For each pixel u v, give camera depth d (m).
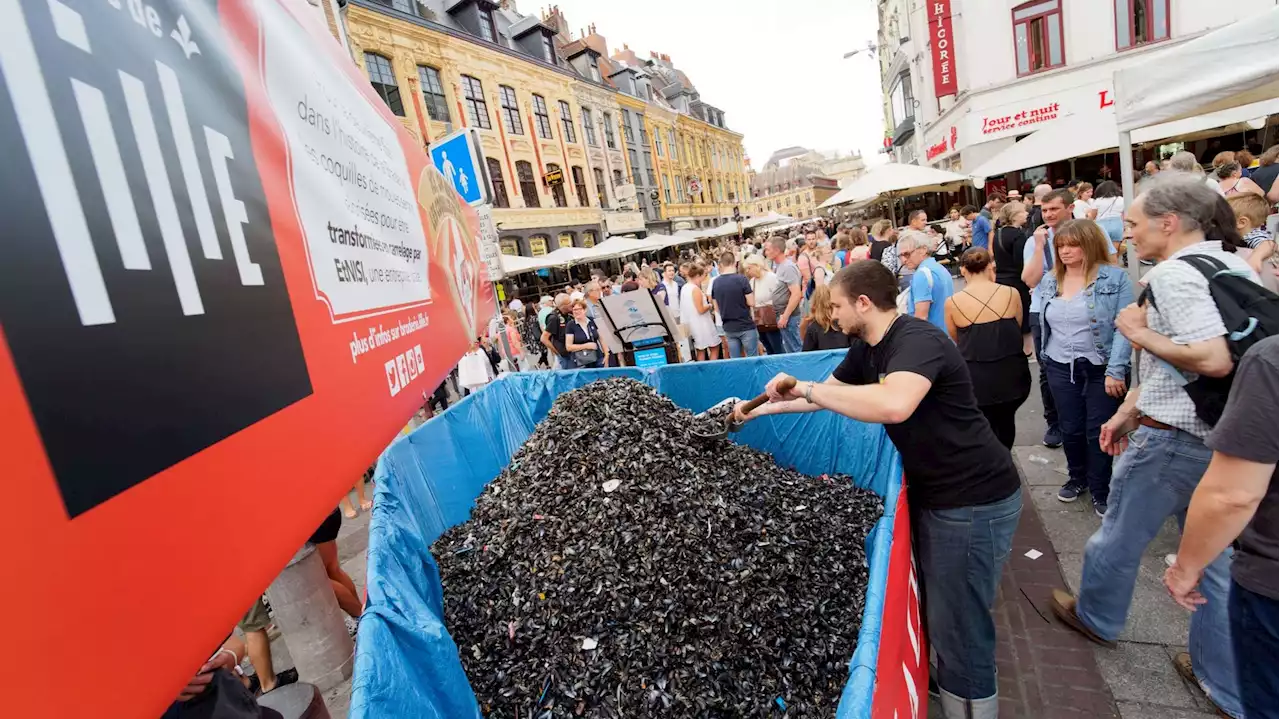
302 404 1.06
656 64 42.22
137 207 0.73
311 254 1.24
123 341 0.67
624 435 2.68
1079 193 7.08
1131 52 12.98
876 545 1.74
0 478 0.51
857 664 1.27
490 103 19.69
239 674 1.81
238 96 1.07
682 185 36.03
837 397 1.92
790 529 2.37
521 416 4.38
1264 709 1.38
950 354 1.84
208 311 0.83
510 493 2.77
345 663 2.83
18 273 0.55
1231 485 1.31
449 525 3.21
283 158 1.21
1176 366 1.77
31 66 0.61
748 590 2.03
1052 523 3.18
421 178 2.65
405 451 3.04
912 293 3.91
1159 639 2.30
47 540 0.54
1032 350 6.09
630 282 9.09
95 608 0.58
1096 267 2.98
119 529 0.62
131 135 0.74
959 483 1.89
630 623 1.96
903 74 23.91
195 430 0.76
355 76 2.04
